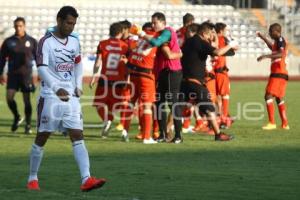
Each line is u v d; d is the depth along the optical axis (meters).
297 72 104.94
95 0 113.38
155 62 37.94
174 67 37.78
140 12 110.00
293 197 23.02
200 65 38.38
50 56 23.50
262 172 28.11
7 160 31.02
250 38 110.12
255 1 118.50
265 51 109.06
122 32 40.34
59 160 31.05
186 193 23.48
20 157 32.00
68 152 33.72
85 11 108.56
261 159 31.86
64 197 22.30
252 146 36.75
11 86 41.84
